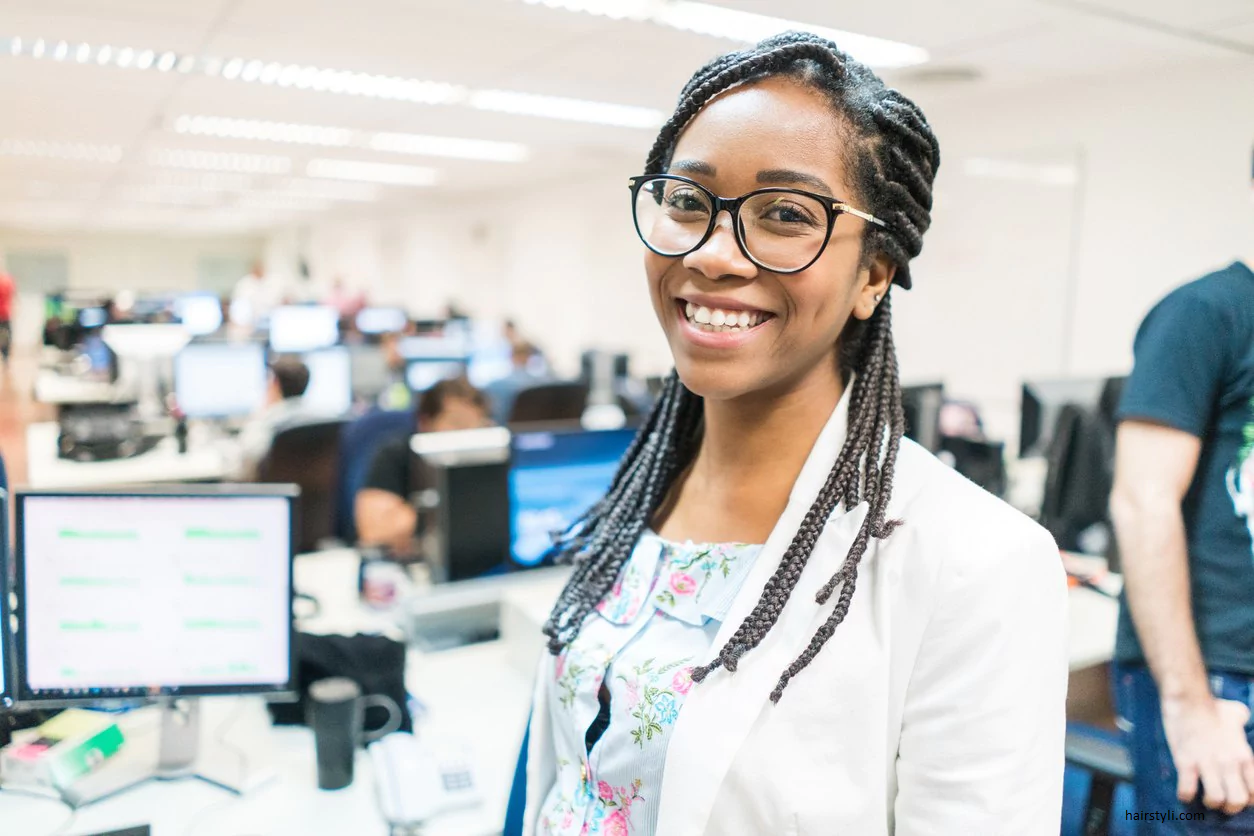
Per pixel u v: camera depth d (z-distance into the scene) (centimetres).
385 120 497
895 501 70
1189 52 316
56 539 125
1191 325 113
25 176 777
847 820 65
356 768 136
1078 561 230
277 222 1380
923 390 261
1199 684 110
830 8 273
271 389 375
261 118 494
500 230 902
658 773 71
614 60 350
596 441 199
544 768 88
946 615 64
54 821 120
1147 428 117
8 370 876
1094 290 373
